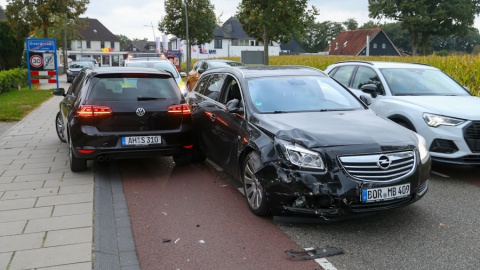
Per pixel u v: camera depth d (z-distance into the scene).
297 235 4.32
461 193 5.64
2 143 8.66
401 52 85.00
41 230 4.30
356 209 4.13
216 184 6.05
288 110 5.37
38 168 6.72
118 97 6.13
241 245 4.10
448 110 6.23
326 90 5.89
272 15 19.77
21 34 30.50
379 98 7.31
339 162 4.17
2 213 4.76
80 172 6.52
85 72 6.95
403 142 4.45
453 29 62.34
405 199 4.36
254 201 4.79
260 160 4.56
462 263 3.73
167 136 6.25
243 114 5.38
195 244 4.12
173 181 6.20
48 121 11.73
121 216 4.80
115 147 6.01
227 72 6.43
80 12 32.47
